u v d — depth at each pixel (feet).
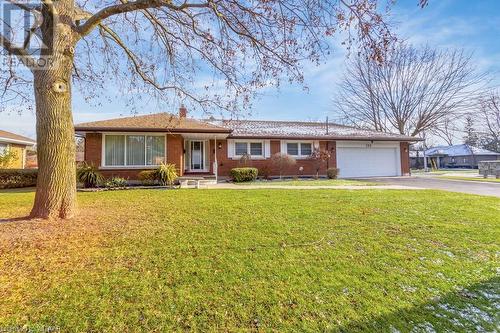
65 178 17.71
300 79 20.54
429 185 42.45
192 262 11.59
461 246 13.62
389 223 17.57
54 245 13.10
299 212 20.48
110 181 38.70
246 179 48.80
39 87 17.06
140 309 8.27
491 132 106.22
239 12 18.63
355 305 8.61
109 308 8.29
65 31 17.34
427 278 10.36
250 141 56.13
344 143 62.08
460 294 9.30
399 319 7.95
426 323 7.79
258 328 7.54
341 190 33.71
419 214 20.03
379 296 9.12
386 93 95.20
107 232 15.29
